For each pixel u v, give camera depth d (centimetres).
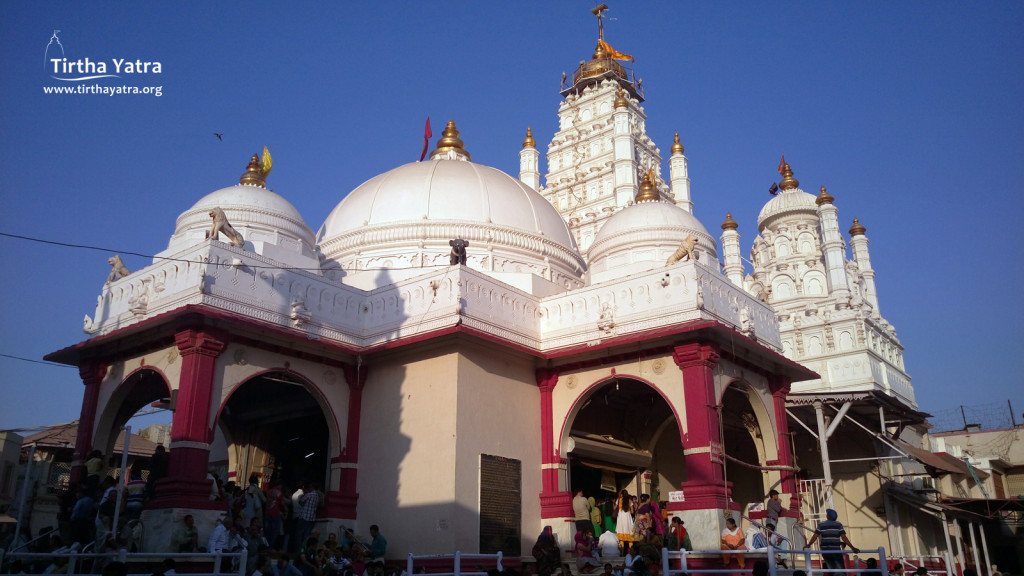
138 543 1433
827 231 3409
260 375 1669
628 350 1781
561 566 1452
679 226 2362
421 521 1642
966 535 3008
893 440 2220
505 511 1720
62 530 1451
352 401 1830
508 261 2355
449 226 2334
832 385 3027
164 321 1584
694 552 1157
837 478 2477
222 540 1352
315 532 1642
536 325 1947
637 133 3809
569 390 1875
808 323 3155
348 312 1888
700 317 1706
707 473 1598
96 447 1741
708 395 1648
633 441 2194
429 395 1722
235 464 2117
